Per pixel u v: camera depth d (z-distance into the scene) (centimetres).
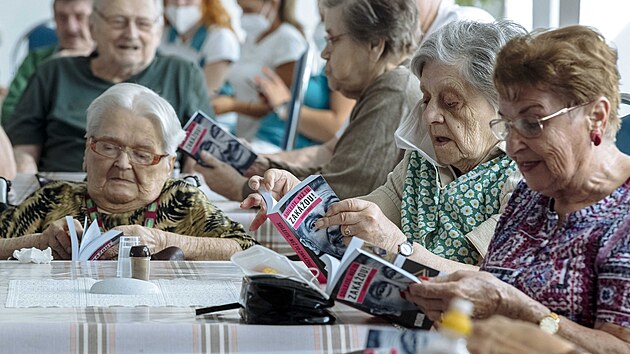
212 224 395
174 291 277
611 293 221
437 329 228
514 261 245
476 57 320
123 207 396
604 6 487
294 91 710
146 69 638
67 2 814
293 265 236
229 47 935
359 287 228
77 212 396
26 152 627
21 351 216
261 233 443
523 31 325
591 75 225
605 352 216
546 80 225
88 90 630
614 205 232
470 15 488
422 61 329
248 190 500
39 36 994
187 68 644
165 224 396
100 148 389
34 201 402
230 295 271
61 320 230
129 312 243
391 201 364
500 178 329
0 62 1170
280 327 224
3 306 249
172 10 951
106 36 622
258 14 889
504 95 232
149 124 389
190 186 404
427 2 483
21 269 319
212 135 501
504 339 160
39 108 630
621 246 224
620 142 339
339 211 293
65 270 318
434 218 339
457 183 332
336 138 568
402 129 351
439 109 326
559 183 233
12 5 1172
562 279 232
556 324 218
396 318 231
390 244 293
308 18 1155
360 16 439
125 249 294
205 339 221
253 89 886
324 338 225
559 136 227
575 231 234
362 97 453
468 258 329
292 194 292
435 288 219
